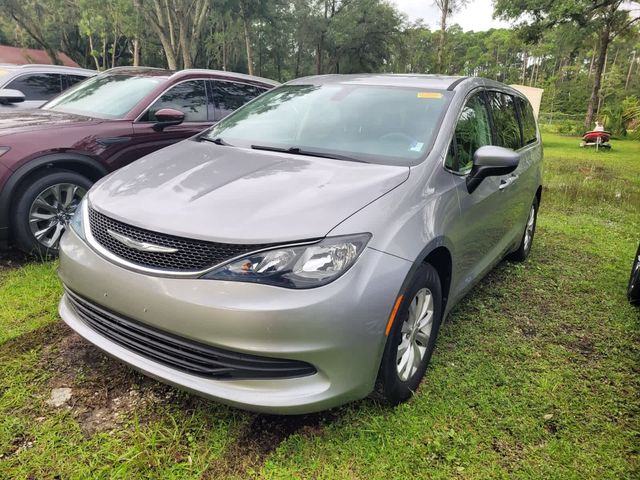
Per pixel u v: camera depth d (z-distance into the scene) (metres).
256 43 46.88
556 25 26.41
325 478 2.10
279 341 2.01
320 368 2.10
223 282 2.05
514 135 4.24
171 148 3.33
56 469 2.08
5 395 2.51
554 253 5.41
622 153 18.38
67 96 5.58
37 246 4.16
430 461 2.22
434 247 2.54
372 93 3.49
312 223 2.16
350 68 43.81
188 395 2.58
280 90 3.97
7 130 4.13
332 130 3.23
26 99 7.29
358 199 2.37
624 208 7.86
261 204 2.29
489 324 3.60
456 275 3.01
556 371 3.02
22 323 3.23
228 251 2.09
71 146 4.24
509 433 2.43
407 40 43.03
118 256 2.31
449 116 3.12
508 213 3.92
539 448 2.34
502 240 4.02
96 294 2.35
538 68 87.81
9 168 3.92
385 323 2.22
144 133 4.79
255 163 2.84
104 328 2.45
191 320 2.06
